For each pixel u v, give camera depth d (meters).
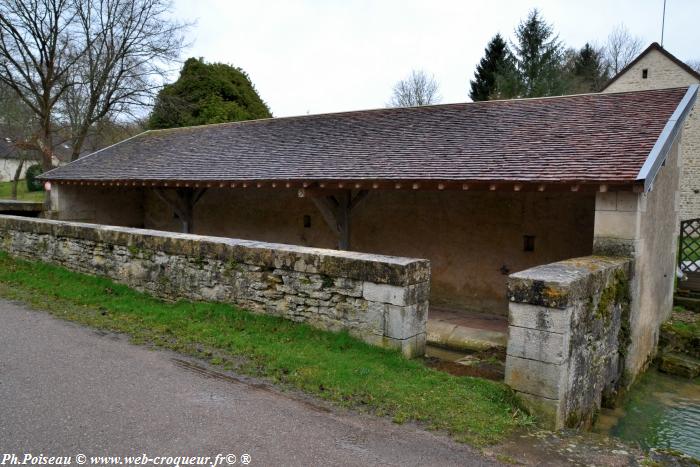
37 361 4.58
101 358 4.73
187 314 6.14
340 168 8.27
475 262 8.31
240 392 4.04
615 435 4.81
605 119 7.54
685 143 20.44
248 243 6.16
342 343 5.02
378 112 11.32
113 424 3.41
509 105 9.45
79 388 4.00
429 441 3.36
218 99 22.62
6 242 9.83
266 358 4.76
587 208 7.39
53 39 19.47
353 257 5.09
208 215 12.16
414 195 8.92
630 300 5.71
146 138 15.59
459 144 8.09
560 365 3.80
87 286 7.48
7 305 6.62
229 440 3.25
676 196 8.24
